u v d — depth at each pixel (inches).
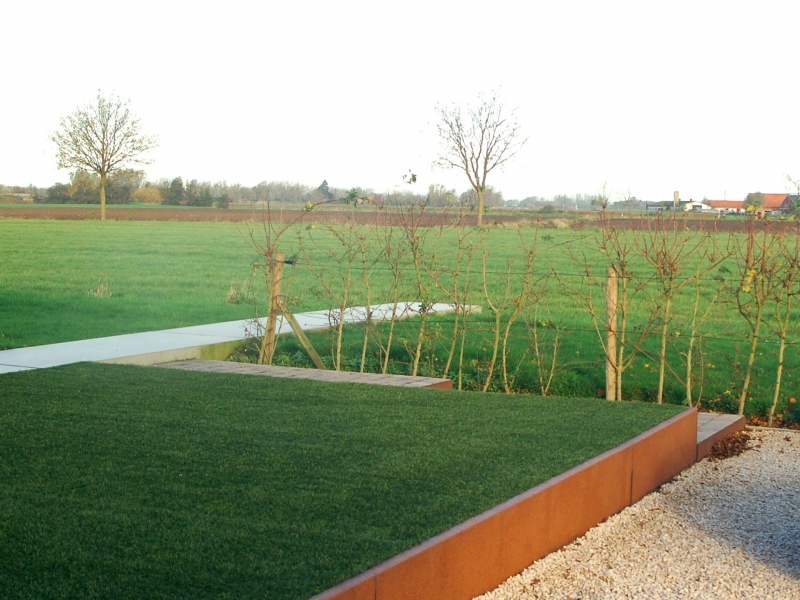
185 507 154.9
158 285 725.9
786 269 320.8
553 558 172.2
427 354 396.2
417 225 386.9
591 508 190.5
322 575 125.3
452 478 175.5
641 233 364.2
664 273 328.2
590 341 428.1
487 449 199.5
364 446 200.1
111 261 958.4
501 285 641.6
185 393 259.4
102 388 264.8
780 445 275.3
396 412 239.1
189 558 131.5
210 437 205.6
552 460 190.7
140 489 165.0
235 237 1370.6
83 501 157.3
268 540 139.3
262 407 241.8
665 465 231.0
